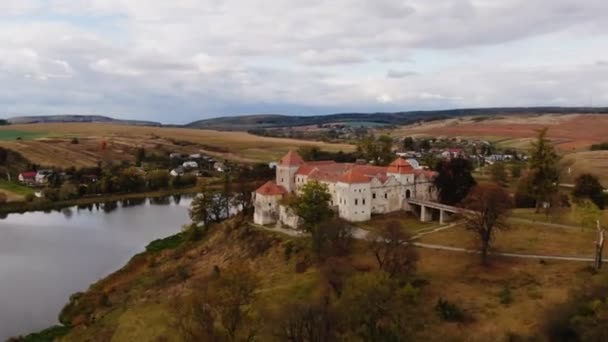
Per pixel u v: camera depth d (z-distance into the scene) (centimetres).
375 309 7112
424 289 9119
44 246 16412
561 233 11794
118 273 13575
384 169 15750
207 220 17138
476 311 8088
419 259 10388
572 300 7144
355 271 9781
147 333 9125
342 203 14400
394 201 15050
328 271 9662
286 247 12512
